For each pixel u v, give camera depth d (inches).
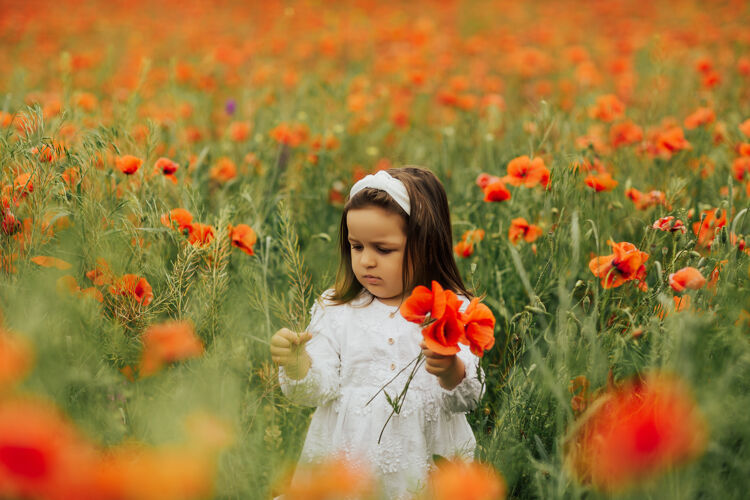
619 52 292.2
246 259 90.8
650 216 99.8
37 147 76.2
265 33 361.4
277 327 78.3
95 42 350.3
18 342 46.2
